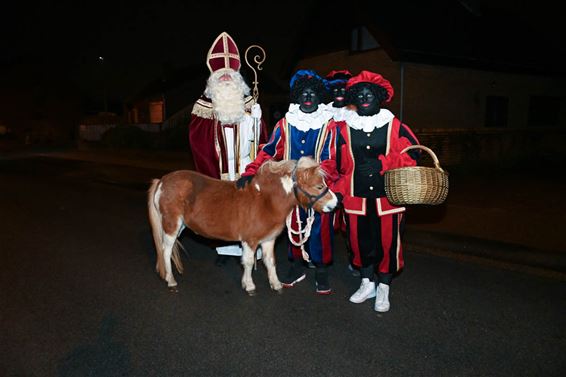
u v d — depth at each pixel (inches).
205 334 162.7
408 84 584.4
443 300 187.9
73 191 482.9
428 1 698.8
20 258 251.8
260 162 189.0
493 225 289.9
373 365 141.8
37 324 171.2
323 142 183.6
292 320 173.0
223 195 187.9
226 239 193.3
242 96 214.4
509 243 254.8
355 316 175.8
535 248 244.7
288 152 188.4
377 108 169.3
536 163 570.9
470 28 711.1
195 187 192.7
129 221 339.9
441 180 151.6
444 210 331.3
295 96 181.5
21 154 980.6
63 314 179.8
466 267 226.1
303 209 187.2
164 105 1275.8
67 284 212.2
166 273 203.0
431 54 583.2
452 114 633.6
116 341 158.1
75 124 1608.0
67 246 275.0
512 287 199.9
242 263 193.6
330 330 164.7
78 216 357.7
